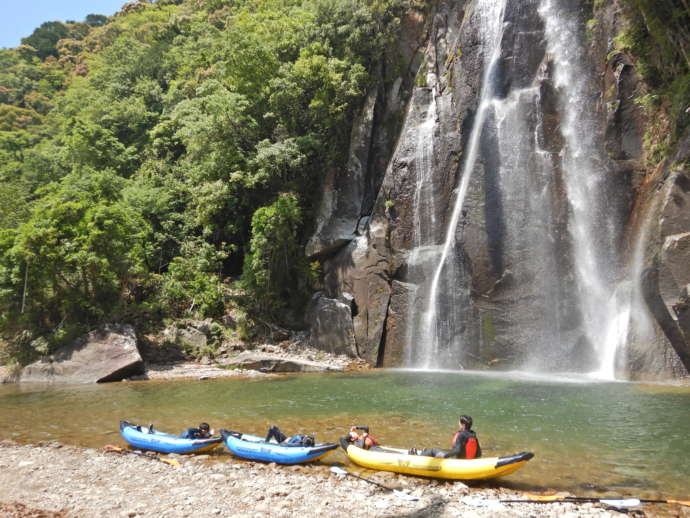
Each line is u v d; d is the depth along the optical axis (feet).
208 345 88.07
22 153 167.73
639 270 65.57
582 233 74.43
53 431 42.75
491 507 24.49
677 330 59.62
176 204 120.67
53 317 86.58
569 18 83.05
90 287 87.76
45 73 273.75
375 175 103.71
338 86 104.58
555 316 73.87
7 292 80.28
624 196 71.97
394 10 110.63
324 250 98.89
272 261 99.30
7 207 114.52
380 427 41.09
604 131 75.92
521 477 28.99
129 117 155.22
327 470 30.68
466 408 48.06
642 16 73.00
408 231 89.76
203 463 32.58
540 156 79.56
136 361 75.92
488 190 81.82
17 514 23.82
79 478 29.78
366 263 91.45
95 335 80.28
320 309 92.22
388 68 109.81
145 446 36.06
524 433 38.27
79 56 286.05
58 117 194.39
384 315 87.81
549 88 81.56
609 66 77.20
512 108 83.41
